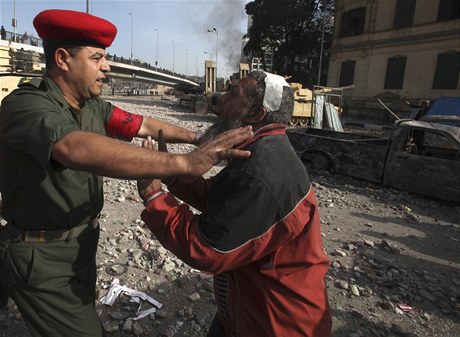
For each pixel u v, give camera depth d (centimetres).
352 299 330
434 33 2420
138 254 373
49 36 147
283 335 146
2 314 275
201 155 129
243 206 135
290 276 147
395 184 686
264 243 137
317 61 4325
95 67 154
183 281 334
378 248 443
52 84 150
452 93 2370
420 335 289
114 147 121
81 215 164
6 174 151
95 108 183
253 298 152
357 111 2916
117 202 531
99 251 379
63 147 122
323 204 598
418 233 502
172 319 284
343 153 756
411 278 374
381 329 291
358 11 2900
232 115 157
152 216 147
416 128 663
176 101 4306
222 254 134
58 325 164
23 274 156
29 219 154
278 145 148
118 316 278
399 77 2656
